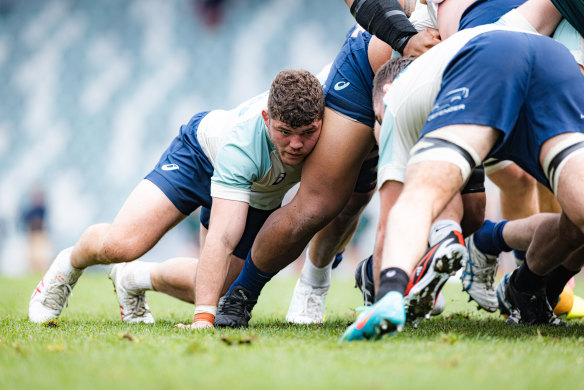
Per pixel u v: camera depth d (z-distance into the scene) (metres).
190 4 82.56
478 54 9.98
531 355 8.34
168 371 7.29
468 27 12.05
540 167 10.26
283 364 7.62
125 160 79.06
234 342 9.40
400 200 9.44
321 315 15.66
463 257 10.07
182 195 14.38
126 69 82.88
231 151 12.90
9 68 87.44
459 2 12.59
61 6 88.38
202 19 81.88
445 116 9.79
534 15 11.89
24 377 7.17
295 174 13.85
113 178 78.56
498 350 8.61
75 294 24.84
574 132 9.87
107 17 85.81
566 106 9.98
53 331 11.94
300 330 12.00
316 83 12.49
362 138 13.05
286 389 6.37
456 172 9.50
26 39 88.25
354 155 13.05
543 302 13.74
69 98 83.94
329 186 13.08
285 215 13.40
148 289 15.34
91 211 77.75
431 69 10.48
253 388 6.42
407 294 10.11
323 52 76.81
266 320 16.09
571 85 10.07
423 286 10.05
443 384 6.51
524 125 10.23
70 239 77.25
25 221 65.38
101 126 81.38
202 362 7.80
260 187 13.94
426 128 9.94
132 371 7.31
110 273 15.45
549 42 10.38
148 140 79.06
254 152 12.92
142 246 14.05
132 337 10.08
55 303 14.85
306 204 13.16
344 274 54.62
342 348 8.64
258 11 80.19
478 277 15.66
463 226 13.15
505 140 9.88
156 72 81.69
